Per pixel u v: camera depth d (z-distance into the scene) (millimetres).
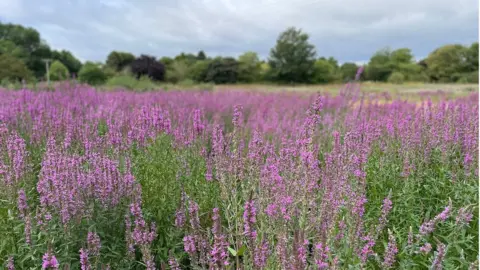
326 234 3018
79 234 3697
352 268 3059
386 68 61344
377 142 5809
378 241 3814
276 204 3176
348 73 65562
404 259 3510
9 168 4133
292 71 62125
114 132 4922
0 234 3559
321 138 6730
